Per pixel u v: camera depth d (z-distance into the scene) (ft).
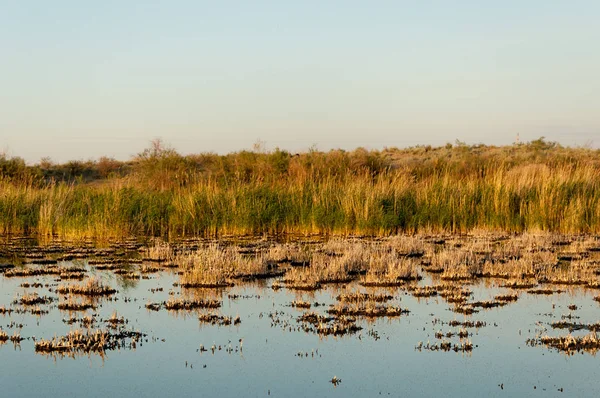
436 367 31.42
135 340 35.47
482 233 79.92
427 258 60.75
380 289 47.62
